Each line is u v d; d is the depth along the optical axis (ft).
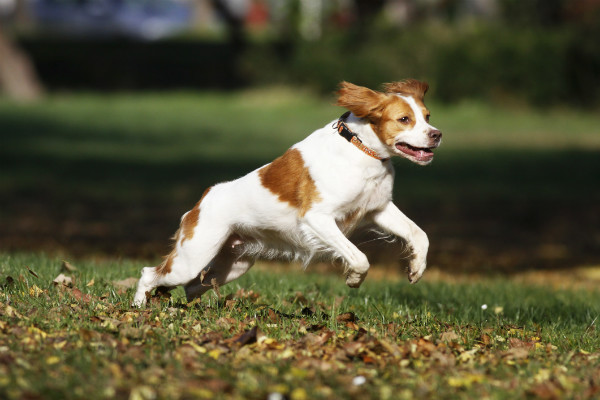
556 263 42.60
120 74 129.18
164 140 82.02
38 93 116.98
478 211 54.85
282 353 16.75
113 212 51.96
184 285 21.80
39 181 60.64
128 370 15.16
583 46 99.76
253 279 27.35
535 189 61.93
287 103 107.96
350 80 105.81
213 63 129.80
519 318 23.20
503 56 100.94
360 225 21.68
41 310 19.04
